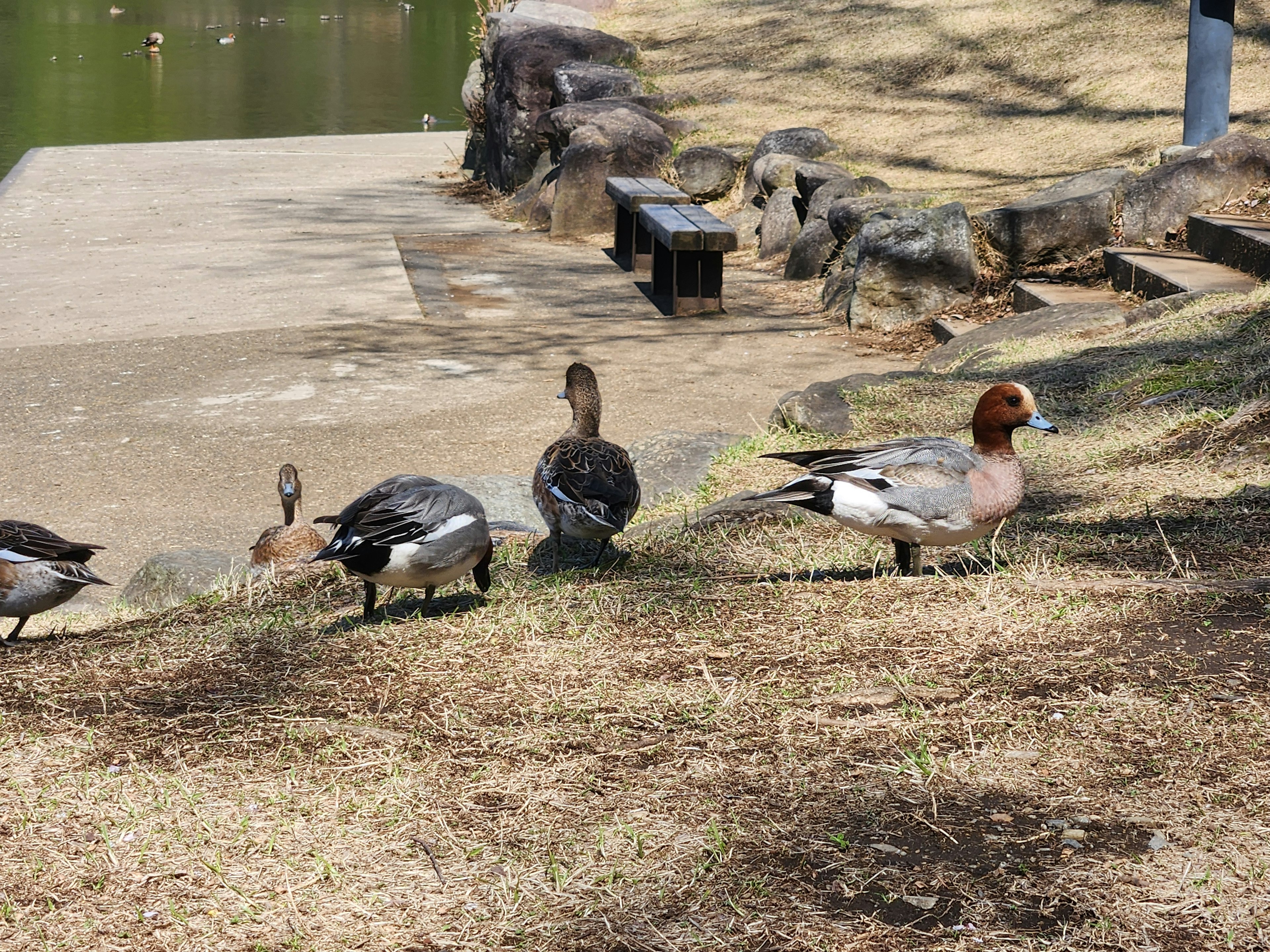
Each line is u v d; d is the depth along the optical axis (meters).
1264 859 3.29
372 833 3.68
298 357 12.50
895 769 3.86
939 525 4.99
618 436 10.02
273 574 6.61
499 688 4.62
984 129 18.05
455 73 39.72
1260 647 4.47
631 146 19.02
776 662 4.69
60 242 18.20
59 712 4.65
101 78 36.53
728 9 25.14
